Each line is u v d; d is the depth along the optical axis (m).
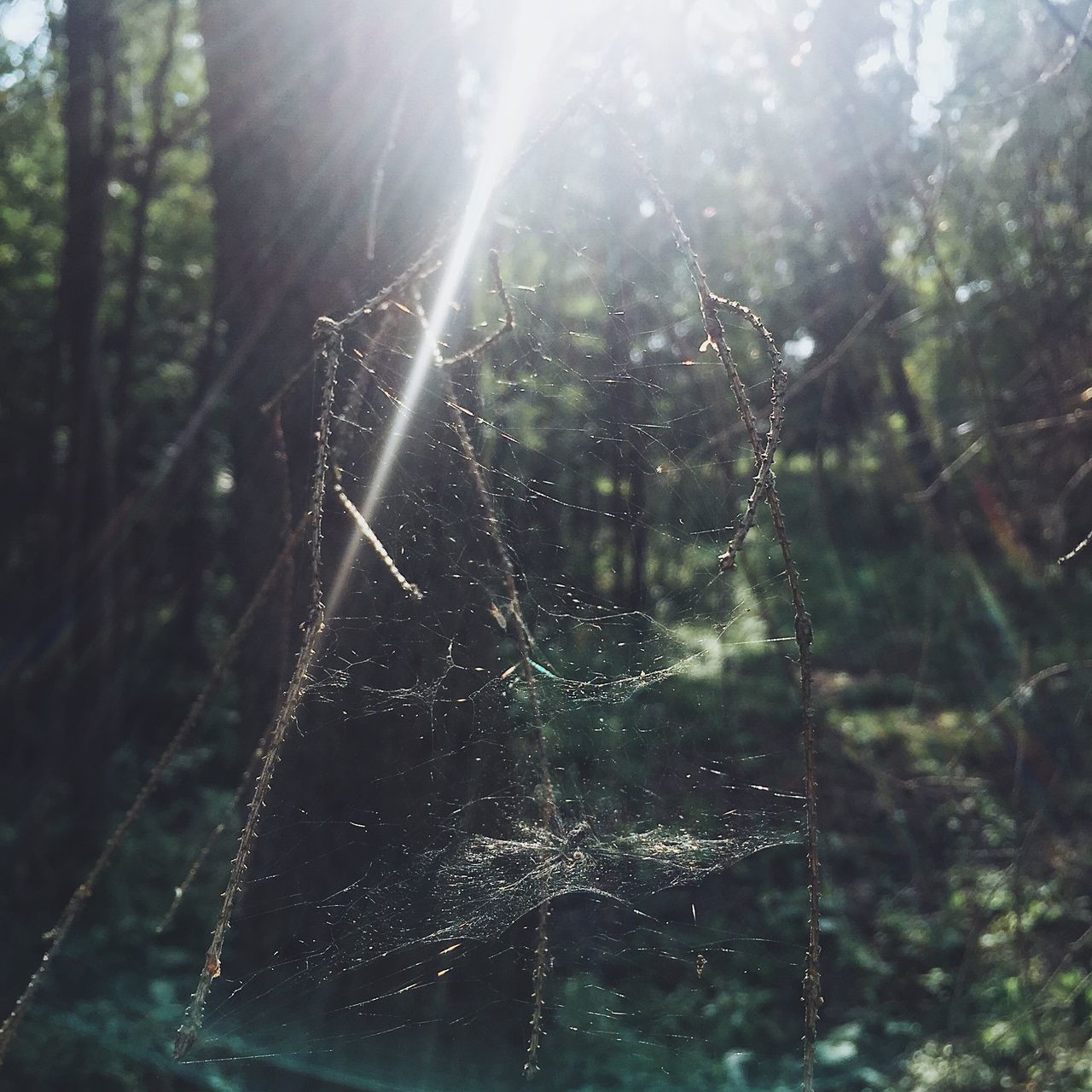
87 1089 4.89
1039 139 4.84
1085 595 7.82
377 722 2.28
